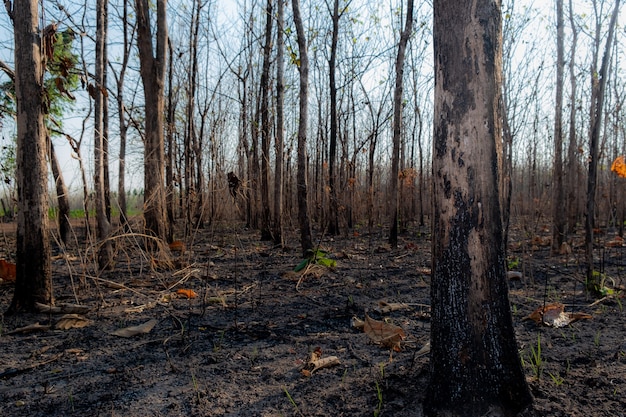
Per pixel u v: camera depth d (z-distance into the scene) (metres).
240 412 2.12
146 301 4.12
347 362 2.67
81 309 3.66
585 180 11.52
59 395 2.30
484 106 1.84
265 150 8.67
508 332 1.94
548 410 1.97
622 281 4.74
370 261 6.34
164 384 2.42
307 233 6.20
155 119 7.12
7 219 10.24
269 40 8.81
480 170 1.86
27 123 3.51
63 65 3.85
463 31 1.84
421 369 2.43
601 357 2.62
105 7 6.47
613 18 3.64
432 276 2.02
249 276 5.30
